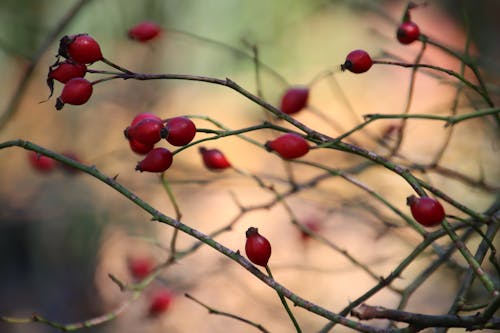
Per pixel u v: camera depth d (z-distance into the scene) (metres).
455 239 1.84
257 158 6.63
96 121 6.15
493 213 2.41
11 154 5.88
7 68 5.93
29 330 5.46
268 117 2.96
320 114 3.07
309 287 5.17
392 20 4.40
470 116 2.06
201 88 7.01
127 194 1.96
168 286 3.85
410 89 2.64
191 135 1.96
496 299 1.73
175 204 2.69
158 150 2.00
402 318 1.76
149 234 5.57
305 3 6.71
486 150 4.05
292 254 5.29
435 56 5.24
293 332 4.93
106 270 5.59
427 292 4.97
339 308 5.08
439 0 6.00
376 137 3.62
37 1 5.93
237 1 6.70
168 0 6.45
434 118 2.05
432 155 4.07
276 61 6.82
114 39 6.12
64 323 5.49
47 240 5.62
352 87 7.03
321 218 4.05
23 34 5.68
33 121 6.09
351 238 5.12
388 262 4.69
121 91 6.14
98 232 5.46
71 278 5.61
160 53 6.38
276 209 5.95
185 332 5.07
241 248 5.71
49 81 2.00
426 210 1.85
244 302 5.08
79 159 3.54
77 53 1.94
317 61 6.96
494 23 5.25
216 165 2.71
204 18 6.70
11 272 5.73
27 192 5.37
